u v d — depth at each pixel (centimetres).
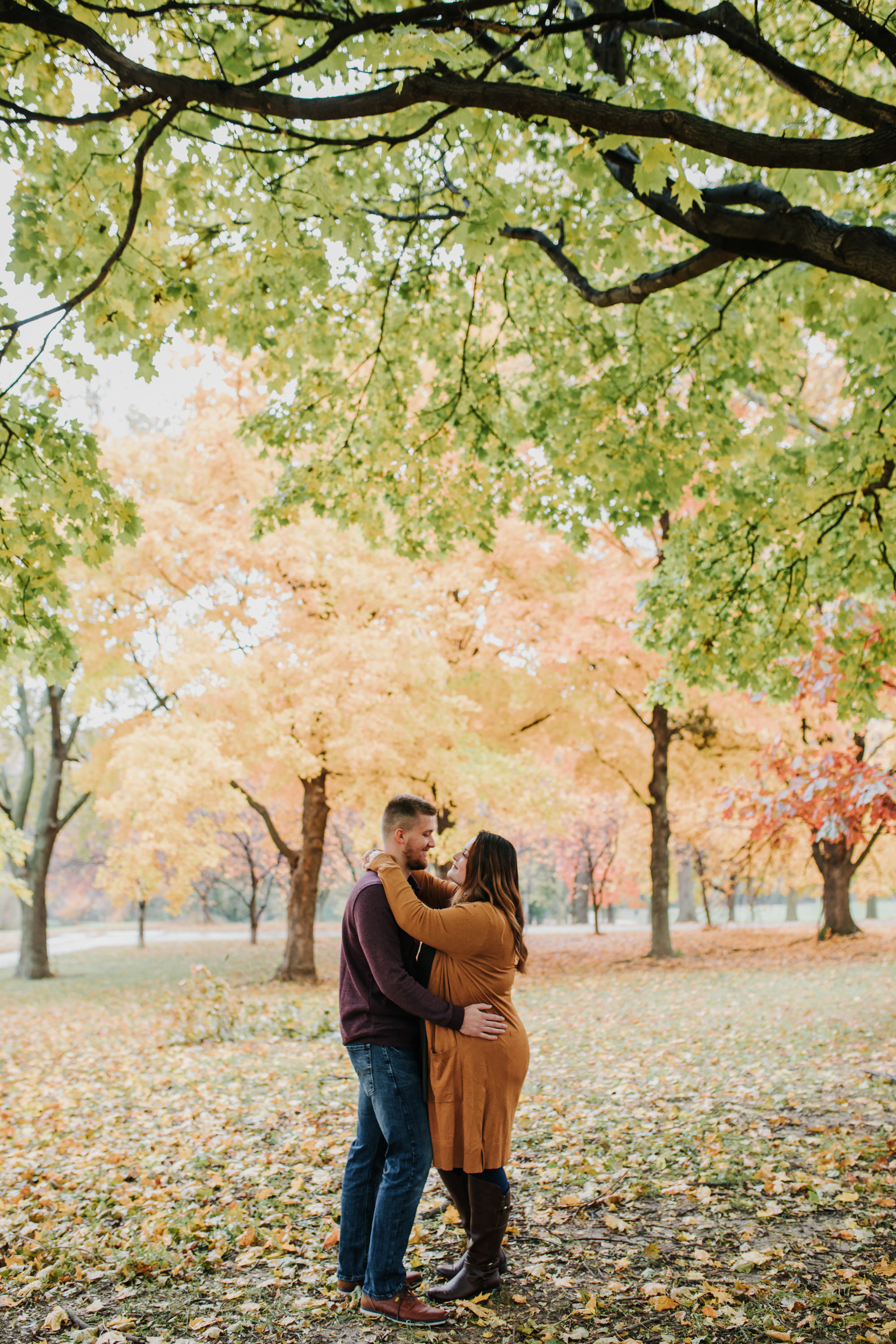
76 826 3266
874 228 361
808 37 552
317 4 411
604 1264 340
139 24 407
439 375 714
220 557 1411
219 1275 347
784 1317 291
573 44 497
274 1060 867
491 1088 310
